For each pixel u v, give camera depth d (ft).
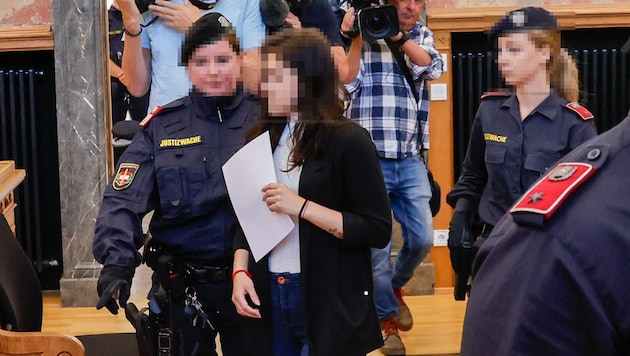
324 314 8.80
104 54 18.62
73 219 18.85
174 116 9.78
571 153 4.52
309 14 13.43
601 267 3.98
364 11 12.87
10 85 19.02
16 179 12.75
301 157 8.82
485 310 4.37
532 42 10.61
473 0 18.84
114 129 18.19
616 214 4.04
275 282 9.02
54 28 18.61
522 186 10.94
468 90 19.08
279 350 9.18
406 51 14.26
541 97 10.95
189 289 9.67
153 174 9.70
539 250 4.17
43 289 19.90
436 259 19.27
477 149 11.62
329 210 8.79
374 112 14.46
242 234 9.19
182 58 9.68
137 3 13.52
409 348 16.07
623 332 3.95
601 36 19.03
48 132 19.44
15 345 8.63
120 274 9.19
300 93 8.72
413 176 14.79
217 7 13.19
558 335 4.06
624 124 4.36
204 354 9.87
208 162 9.57
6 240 10.00
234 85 9.57
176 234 9.64
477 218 13.71
